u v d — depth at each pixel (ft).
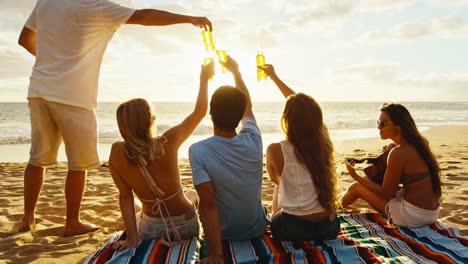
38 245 10.64
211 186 8.70
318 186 9.37
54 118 11.08
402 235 10.24
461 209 14.01
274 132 65.62
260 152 9.34
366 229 10.75
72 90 10.76
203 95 10.02
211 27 10.87
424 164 10.73
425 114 143.23
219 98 8.82
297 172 9.51
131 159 9.05
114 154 9.32
